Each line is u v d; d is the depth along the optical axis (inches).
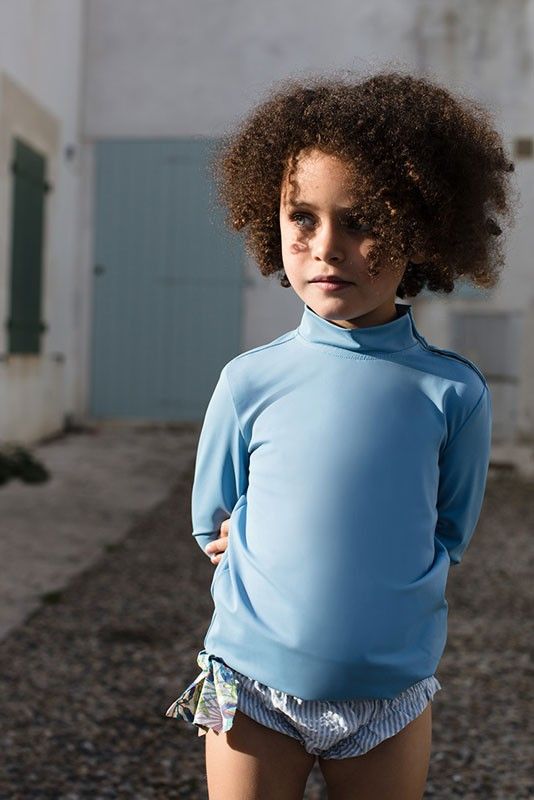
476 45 416.8
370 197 62.7
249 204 71.3
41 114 369.4
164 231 426.6
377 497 63.9
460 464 67.6
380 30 420.5
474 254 70.3
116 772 120.2
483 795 116.5
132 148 426.3
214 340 427.8
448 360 68.0
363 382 65.8
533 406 414.3
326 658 62.9
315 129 64.1
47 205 383.2
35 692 144.2
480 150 68.1
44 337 384.5
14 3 334.0
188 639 172.2
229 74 422.9
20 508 272.7
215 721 65.2
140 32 424.2
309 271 65.4
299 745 65.6
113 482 317.1
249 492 67.9
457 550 70.8
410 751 65.7
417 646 64.9
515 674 159.0
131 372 430.3
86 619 180.9
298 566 63.8
